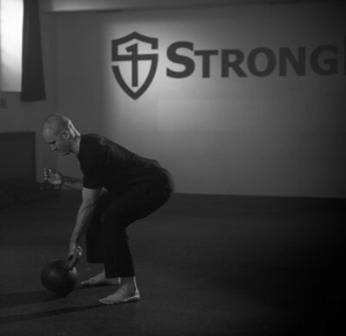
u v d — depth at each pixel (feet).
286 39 28.60
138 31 30.25
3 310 12.35
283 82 28.78
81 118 31.32
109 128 30.99
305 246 18.47
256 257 17.06
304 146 28.81
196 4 28.30
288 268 15.81
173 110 30.09
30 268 15.76
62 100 31.50
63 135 11.92
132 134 30.71
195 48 29.60
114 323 11.59
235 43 29.14
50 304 12.73
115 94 30.78
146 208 12.40
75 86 31.30
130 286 12.80
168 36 29.86
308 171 28.86
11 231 20.74
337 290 13.80
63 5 29.53
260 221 22.76
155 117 30.35
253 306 12.62
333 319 11.82
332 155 28.55
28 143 28.53
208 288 13.94
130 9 29.96
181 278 14.80
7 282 14.42
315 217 23.65
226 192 29.78
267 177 29.30
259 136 29.22
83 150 11.97
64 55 31.32
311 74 28.48
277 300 13.05
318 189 28.81
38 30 28.66
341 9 27.99
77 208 25.73
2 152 26.66
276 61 28.78
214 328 11.31
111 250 12.42
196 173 30.07
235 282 14.46
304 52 28.48
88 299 13.06
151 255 17.29
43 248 18.16
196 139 29.91
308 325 11.47
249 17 28.91
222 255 17.28
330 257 17.04
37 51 28.63
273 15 28.66
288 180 29.12
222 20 29.22
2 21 27.48
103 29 30.68
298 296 13.33
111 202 13.21
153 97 30.30
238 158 29.55
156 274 15.17
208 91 29.63
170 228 21.40
